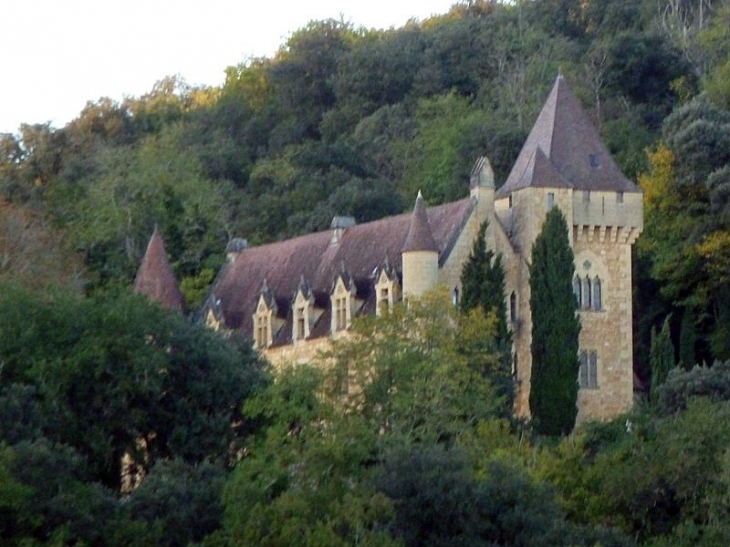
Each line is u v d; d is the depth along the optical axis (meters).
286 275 136.50
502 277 118.44
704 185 141.12
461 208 123.38
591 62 184.62
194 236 162.50
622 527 83.81
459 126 182.50
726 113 146.62
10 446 74.69
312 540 67.81
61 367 85.31
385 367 95.69
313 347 126.88
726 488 82.94
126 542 71.31
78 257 150.25
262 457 77.88
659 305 143.62
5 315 88.12
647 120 176.12
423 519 75.56
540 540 75.50
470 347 103.75
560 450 92.75
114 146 195.38
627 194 128.38
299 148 191.50
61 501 71.44
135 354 87.44
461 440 91.94
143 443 89.06
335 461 77.06
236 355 95.00
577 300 127.00
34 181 183.25
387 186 179.75
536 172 125.38
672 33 190.88
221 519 73.44
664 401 112.75
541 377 119.69
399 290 120.44
